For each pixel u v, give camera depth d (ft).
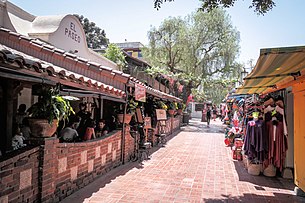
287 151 23.61
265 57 13.73
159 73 64.59
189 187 19.74
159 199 16.88
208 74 84.53
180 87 78.02
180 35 82.07
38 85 14.33
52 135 15.08
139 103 34.53
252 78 21.08
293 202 17.42
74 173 17.70
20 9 28.14
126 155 27.78
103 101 31.14
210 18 81.87
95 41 116.57
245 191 19.42
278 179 23.08
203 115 105.50
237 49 86.07
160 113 40.45
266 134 23.88
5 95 14.23
